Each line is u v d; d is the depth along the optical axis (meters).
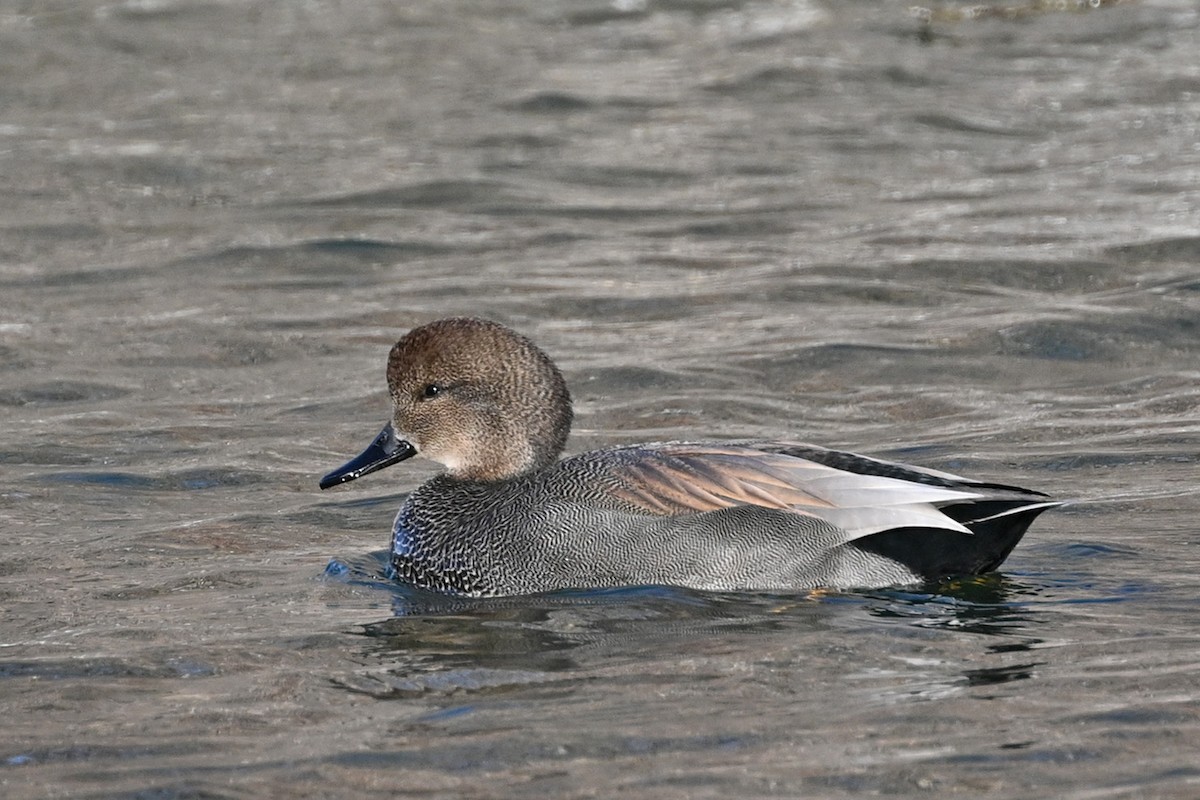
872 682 8.77
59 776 7.89
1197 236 20.02
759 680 8.85
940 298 18.41
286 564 11.41
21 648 9.70
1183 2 35.97
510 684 8.94
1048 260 19.47
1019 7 35.66
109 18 34.84
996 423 14.38
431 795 7.54
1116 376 15.76
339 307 18.55
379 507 12.77
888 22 34.88
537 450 11.52
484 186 23.94
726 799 7.39
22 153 25.98
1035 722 8.12
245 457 13.92
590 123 27.91
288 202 23.22
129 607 10.48
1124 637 9.36
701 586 10.59
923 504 10.28
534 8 36.53
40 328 17.80
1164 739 7.87
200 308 18.58
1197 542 11.11
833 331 17.17
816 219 22.14
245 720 8.52
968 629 9.60
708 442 11.27
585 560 10.74
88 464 13.70
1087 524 11.57
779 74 30.89
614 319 18.03
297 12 36.09
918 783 7.49
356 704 8.70
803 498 10.45
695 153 25.88
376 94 29.92
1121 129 26.92
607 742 8.05
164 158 25.61
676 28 34.91
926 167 25.02
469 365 11.52
